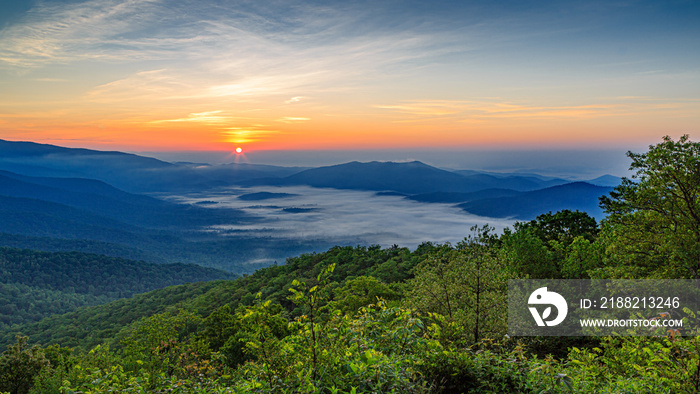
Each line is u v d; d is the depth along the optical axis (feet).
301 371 14.38
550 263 74.54
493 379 16.96
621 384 16.79
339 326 16.76
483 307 40.29
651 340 20.68
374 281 110.32
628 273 53.98
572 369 18.40
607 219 58.95
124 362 71.26
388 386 14.16
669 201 52.19
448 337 23.71
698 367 15.97
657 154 52.65
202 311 278.67
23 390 72.54
